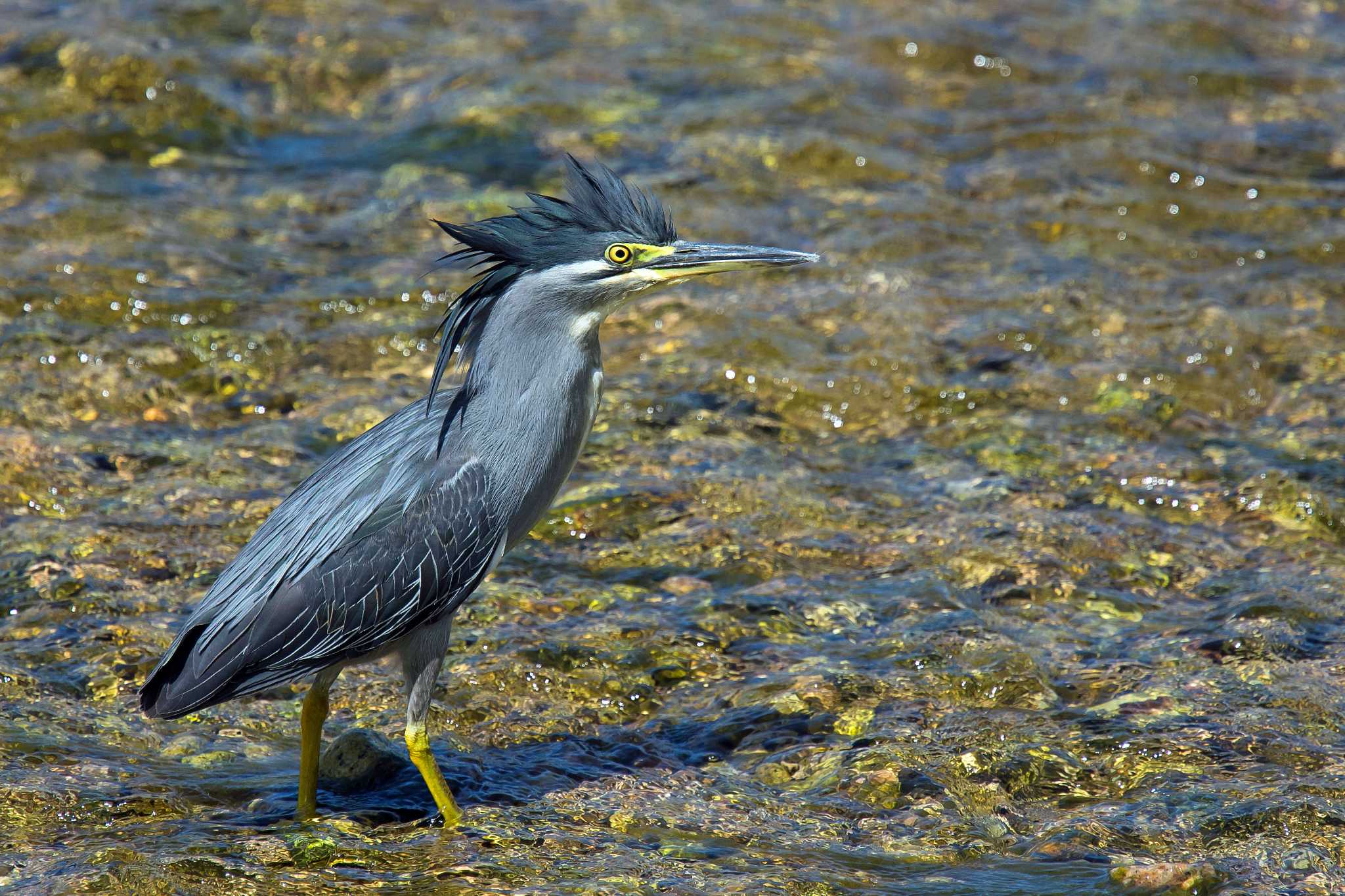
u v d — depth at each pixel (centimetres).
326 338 1476
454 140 1923
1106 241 1702
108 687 962
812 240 1698
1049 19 2277
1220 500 1234
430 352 1474
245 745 915
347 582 799
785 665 1009
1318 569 1124
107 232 1644
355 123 1986
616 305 868
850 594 1107
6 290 1490
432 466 822
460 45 2175
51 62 1977
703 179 1817
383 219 1742
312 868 767
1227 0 2362
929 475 1285
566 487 1243
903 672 998
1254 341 1491
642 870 771
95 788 845
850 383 1425
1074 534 1180
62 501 1195
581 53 2152
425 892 746
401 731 936
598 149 1894
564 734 938
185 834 799
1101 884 761
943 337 1504
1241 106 2036
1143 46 2194
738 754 916
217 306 1515
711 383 1429
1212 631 1043
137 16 2152
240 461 1273
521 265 849
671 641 1039
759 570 1141
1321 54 2197
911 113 2006
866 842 815
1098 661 1015
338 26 2203
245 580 809
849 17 2269
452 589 821
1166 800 841
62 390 1355
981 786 869
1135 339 1491
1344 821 812
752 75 2078
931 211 1769
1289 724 923
